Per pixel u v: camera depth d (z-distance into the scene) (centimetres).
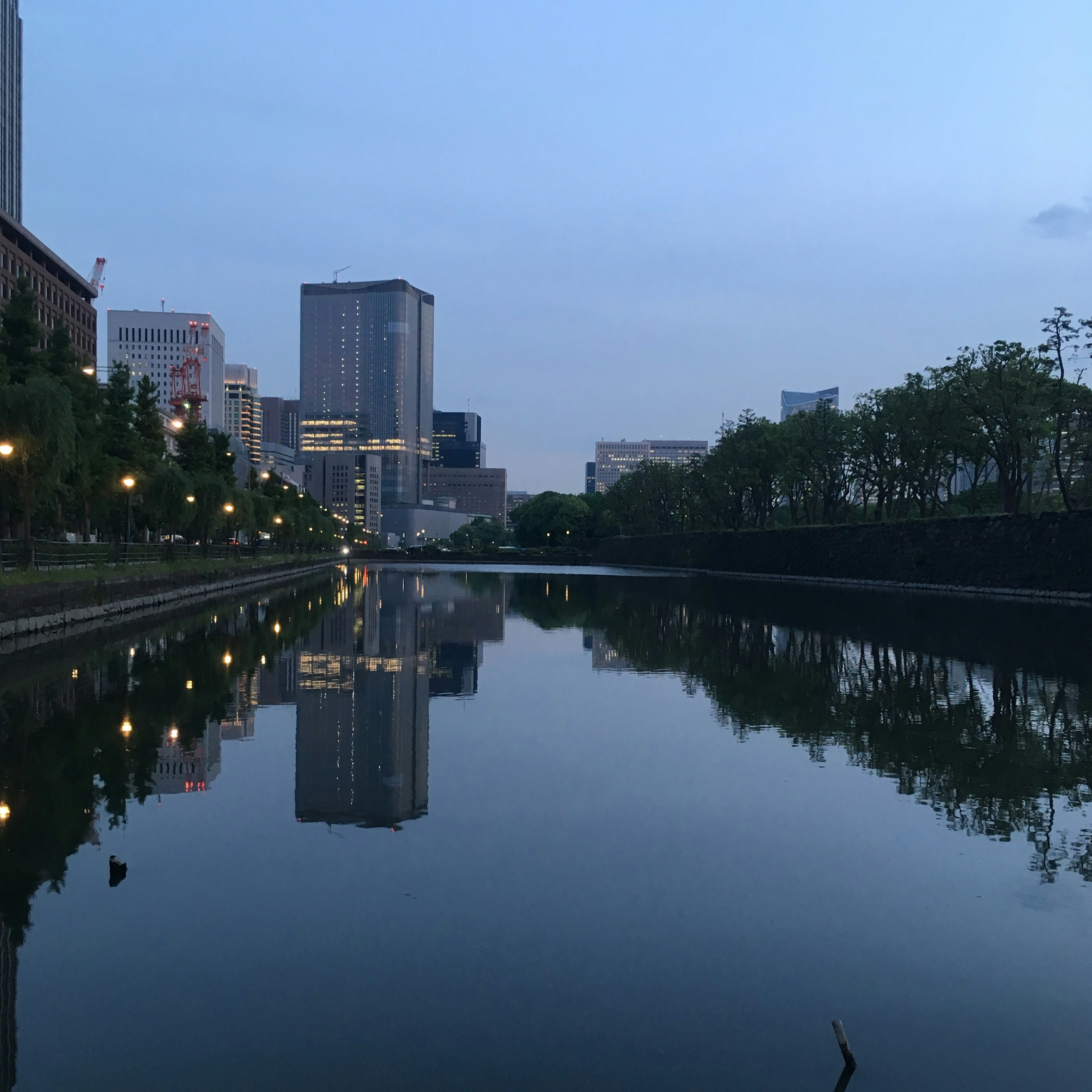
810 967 842
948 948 881
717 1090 662
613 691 2259
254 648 3072
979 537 6681
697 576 10800
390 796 1344
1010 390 6316
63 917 934
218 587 6456
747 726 1847
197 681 2342
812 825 1230
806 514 10656
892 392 7738
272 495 12250
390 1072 680
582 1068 686
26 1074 673
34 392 3784
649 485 15738
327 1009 764
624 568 14388
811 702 2103
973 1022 756
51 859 1087
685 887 1020
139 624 3869
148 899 977
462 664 2731
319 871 1055
